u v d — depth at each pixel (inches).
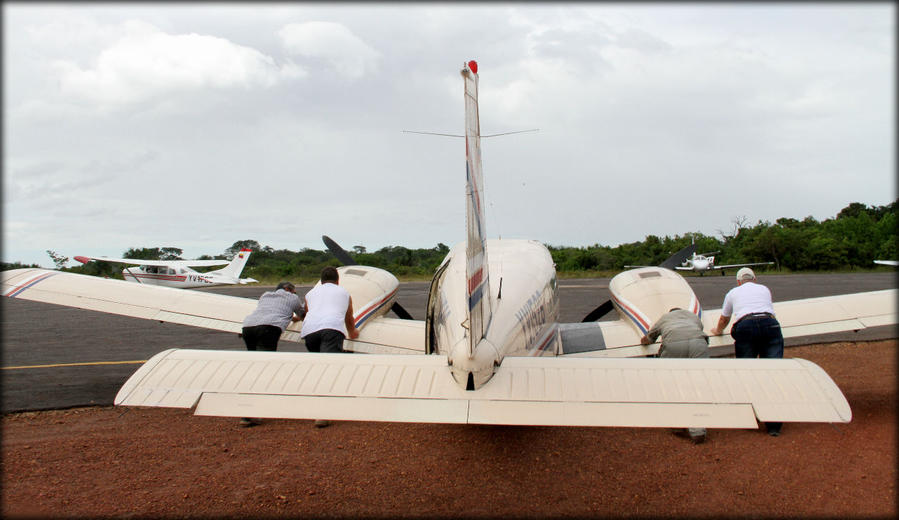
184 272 999.0
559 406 112.8
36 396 230.1
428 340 184.1
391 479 147.9
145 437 181.6
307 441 178.5
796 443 170.1
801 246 1453.0
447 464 158.4
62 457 162.4
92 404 218.7
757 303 185.9
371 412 111.6
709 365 121.6
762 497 134.1
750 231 1695.4
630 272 231.3
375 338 211.9
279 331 198.4
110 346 356.8
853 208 2048.5
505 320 150.4
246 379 119.5
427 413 111.7
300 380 120.2
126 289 233.1
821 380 113.4
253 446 173.8
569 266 1457.9
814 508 127.8
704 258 1212.5
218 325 215.2
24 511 127.6
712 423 104.7
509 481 146.4
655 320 203.6
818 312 210.8
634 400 112.6
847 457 157.6
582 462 158.7
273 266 1533.0
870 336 350.0
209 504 132.5
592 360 128.5
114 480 146.4
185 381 118.0
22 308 590.2
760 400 109.1
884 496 133.0
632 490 139.7
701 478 146.0
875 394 221.5
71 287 229.8
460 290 163.0
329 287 196.9
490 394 117.6
